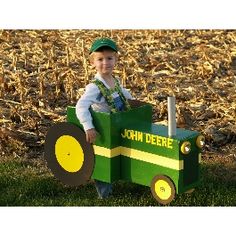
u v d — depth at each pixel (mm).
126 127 4430
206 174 4871
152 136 4309
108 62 4395
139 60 6207
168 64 6156
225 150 5219
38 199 4602
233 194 4652
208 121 5520
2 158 5117
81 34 6512
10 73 6008
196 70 6086
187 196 4621
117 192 4684
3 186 4730
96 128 4406
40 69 6078
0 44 6402
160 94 5801
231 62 6176
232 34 6488
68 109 4527
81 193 4668
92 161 4453
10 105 5691
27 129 5438
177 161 4234
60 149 4594
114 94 4438
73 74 5910
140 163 4383
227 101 5719
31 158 5125
